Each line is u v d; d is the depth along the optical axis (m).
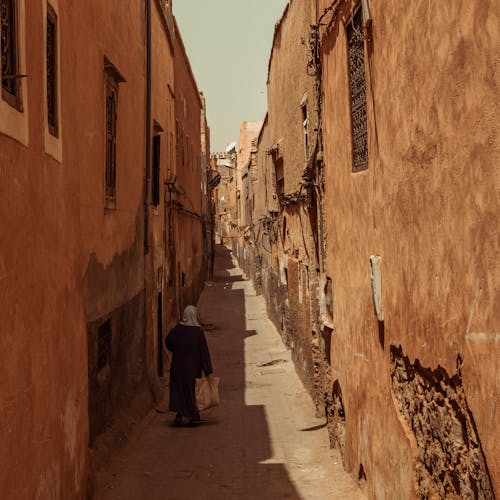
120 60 9.87
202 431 10.32
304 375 13.05
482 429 3.73
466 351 3.93
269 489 7.61
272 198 19.50
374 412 6.39
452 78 3.98
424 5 4.41
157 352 13.92
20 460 4.31
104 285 8.59
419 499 5.09
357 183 6.72
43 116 5.00
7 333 4.10
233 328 22.33
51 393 5.12
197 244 28.94
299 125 12.03
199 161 30.25
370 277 6.24
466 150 3.82
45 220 5.03
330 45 7.90
